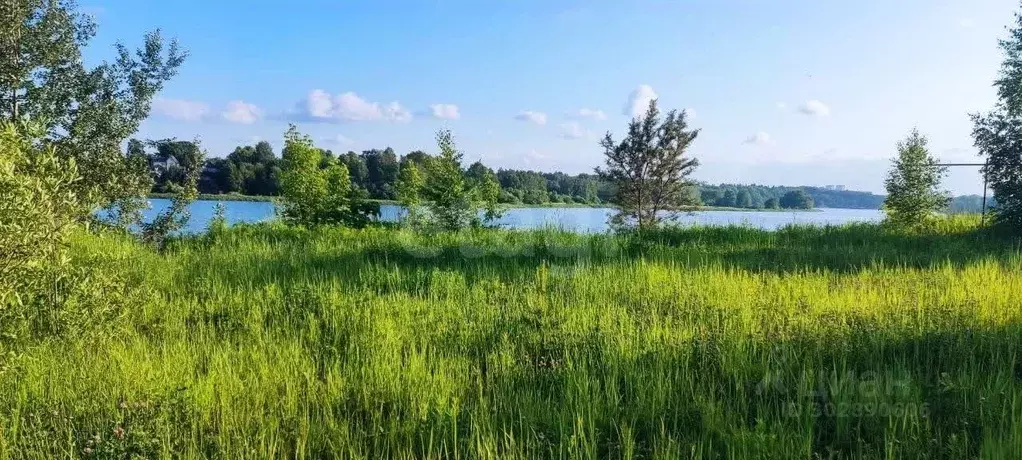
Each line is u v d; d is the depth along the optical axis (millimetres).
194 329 6762
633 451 3975
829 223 18625
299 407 4703
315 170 17234
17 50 10984
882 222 18547
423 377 5070
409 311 7344
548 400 4617
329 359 5730
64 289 5855
